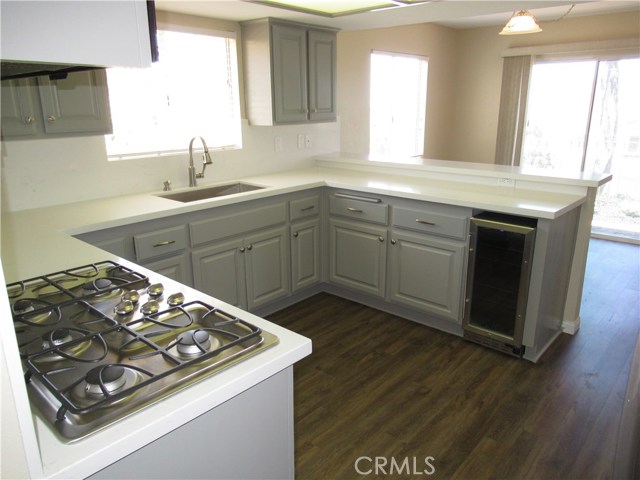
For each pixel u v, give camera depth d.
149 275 1.49
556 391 2.39
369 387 2.46
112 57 0.75
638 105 4.88
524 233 2.43
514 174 2.91
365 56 4.73
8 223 2.24
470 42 5.96
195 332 1.03
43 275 1.47
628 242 5.01
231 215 2.85
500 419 2.19
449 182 3.20
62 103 2.10
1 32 0.63
